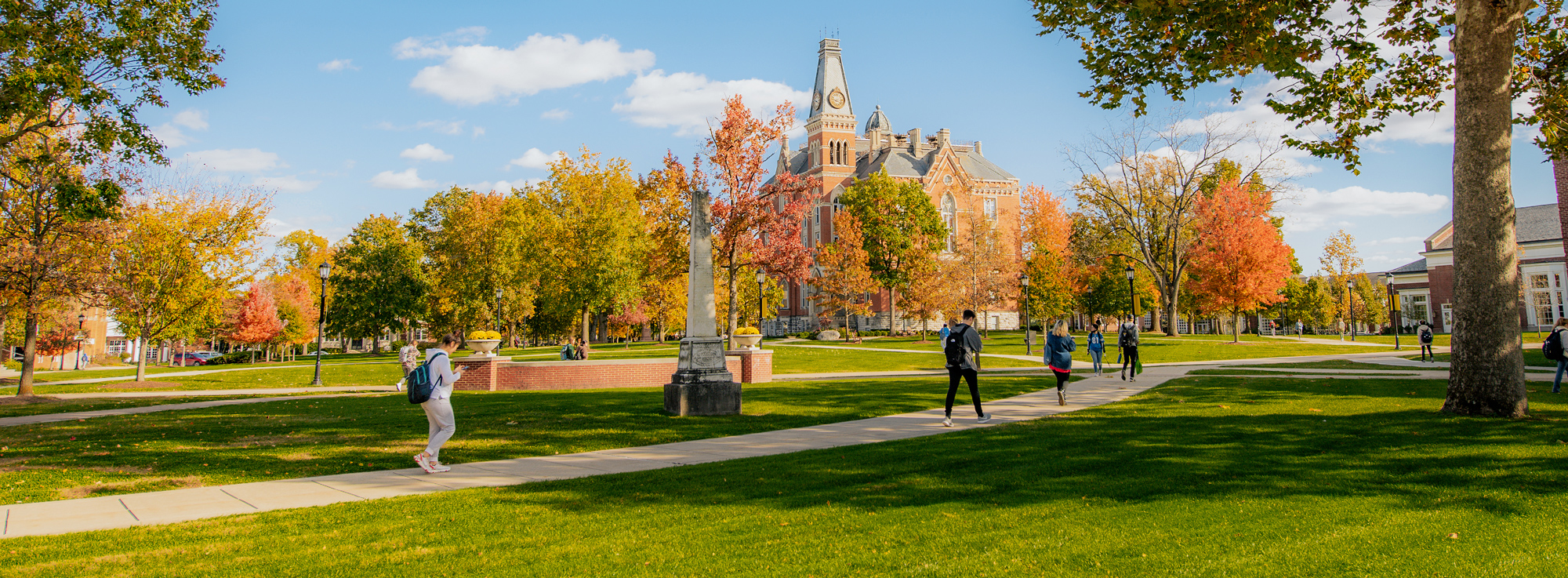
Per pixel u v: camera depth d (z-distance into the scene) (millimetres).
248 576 5031
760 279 38531
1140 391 18156
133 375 34094
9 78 13914
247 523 6473
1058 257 59375
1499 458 7938
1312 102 14562
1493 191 11148
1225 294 42500
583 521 6449
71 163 21297
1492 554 5027
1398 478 7258
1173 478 7508
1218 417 12062
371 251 60219
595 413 15180
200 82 16266
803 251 38250
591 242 50625
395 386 27219
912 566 5039
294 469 9250
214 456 10219
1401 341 48781
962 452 9492
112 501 7414
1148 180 50031
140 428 13695
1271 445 9195
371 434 12414
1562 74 15086
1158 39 13750
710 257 15266
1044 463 8469
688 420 13789
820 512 6547
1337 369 24859
